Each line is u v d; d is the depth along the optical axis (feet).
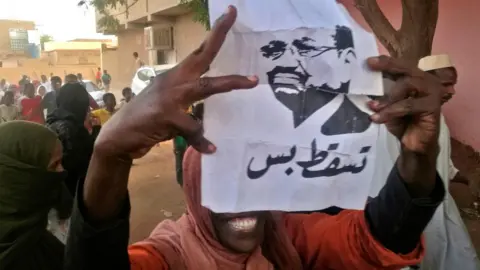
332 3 1.57
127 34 34.78
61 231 3.74
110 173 1.39
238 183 1.49
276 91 1.49
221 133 1.46
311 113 1.52
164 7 25.81
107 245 1.48
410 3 5.89
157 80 1.33
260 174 1.51
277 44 1.47
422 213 1.84
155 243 1.87
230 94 1.46
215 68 1.42
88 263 1.49
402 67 1.57
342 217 2.12
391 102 1.60
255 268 1.90
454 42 11.50
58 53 58.85
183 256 1.85
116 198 1.45
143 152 1.37
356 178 1.58
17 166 2.57
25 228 2.58
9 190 2.55
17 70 53.78
